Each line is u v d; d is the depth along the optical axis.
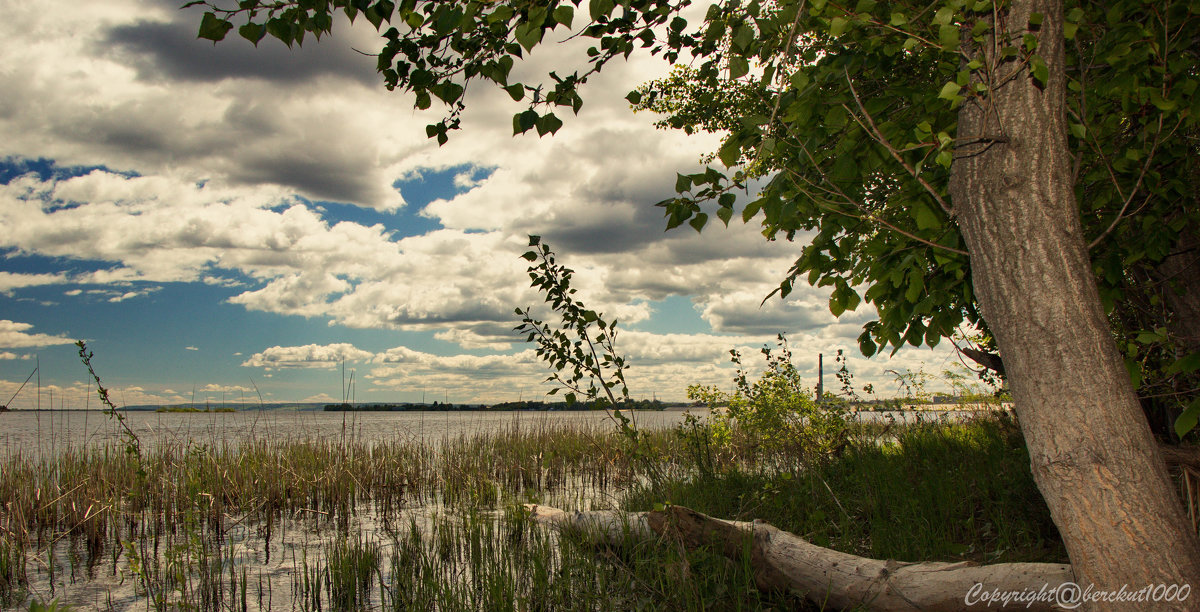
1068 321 2.53
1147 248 4.17
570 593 4.75
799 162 3.80
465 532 6.74
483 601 4.77
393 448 12.31
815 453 8.73
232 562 5.33
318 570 5.04
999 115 2.79
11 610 4.81
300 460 10.09
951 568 3.80
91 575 5.66
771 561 4.61
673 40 3.84
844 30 2.85
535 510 7.45
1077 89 3.66
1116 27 3.46
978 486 6.07
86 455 10.01
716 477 8.13
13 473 8.31
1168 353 4.52
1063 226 2.66
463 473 10.72
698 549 4.88
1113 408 2.42
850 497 6.58
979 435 9.05
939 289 3.99
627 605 4.55
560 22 2.84
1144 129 3.78
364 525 7.69
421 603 4.67
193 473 8.62
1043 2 2.82
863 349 4.61
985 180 2.80
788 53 2.97
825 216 3.91
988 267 2.78
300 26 3.01
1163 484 2.36
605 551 5.95
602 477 11.05
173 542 6.80
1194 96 3.53
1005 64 2.81
